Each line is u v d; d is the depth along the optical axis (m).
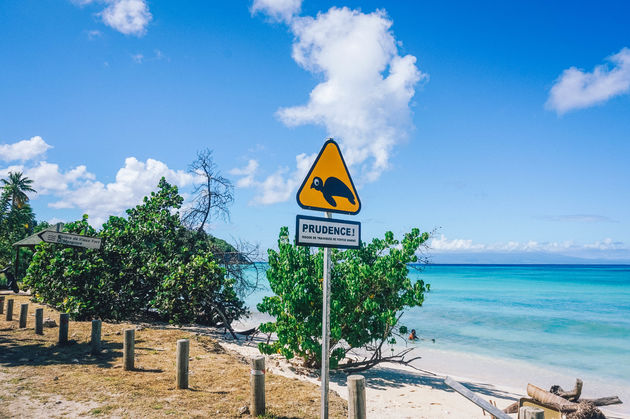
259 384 5.93
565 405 8.51
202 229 20.33
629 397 12.86
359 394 4.57
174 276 15.87
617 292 55.62
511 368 16.30
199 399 6.48
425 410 9.30
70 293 15.13
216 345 11.85
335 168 4.95
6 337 10.64
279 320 11.88
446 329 25.09
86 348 9.78
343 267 12.95
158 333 12.14
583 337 22.80
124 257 17.03
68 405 5.96
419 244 12.30
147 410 5.87
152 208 19.62
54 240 13.11
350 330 12.20
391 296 12.11
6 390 6.47
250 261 20.19
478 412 9.48
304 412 6.23
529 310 34.38
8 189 65.62
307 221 4.56
